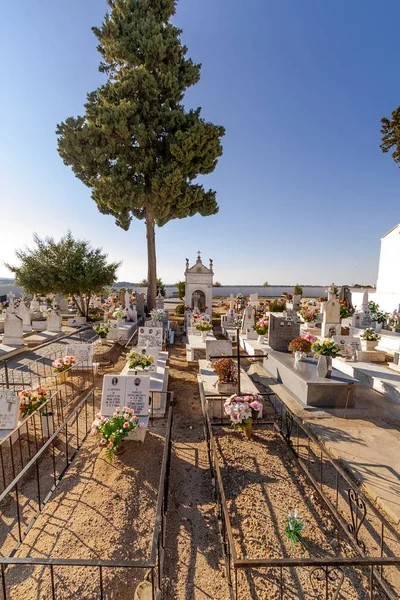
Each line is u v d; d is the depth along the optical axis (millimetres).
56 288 19281
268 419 6332
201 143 18500
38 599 2586
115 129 17547
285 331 10008
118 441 4496
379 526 3553
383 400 7172
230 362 7039
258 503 3861
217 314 22672
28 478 4402
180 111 19078
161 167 18266
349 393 6754
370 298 21297
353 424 5930
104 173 17906
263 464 4727
